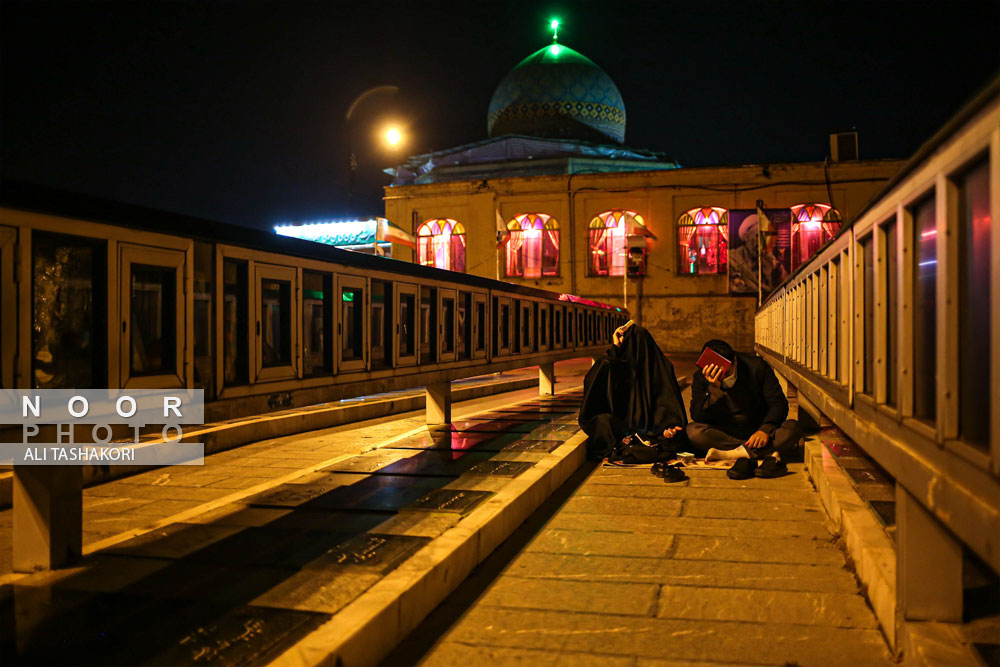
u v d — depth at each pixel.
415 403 10.71
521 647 2.65
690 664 2.49
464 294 6.97
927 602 2.40
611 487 5.17
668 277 28.53
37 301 2.81
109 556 3.26
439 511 3.91
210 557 3.23
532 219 29.97
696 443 5.96
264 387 3.89
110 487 5.41
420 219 30.92
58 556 3.13
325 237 31.70
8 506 4.95
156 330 3.28
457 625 2.86
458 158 36.06
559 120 37.00
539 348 9.79
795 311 6.02
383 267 5.24
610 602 3.06
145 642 2.38
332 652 2.23
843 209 27.14
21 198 2.59
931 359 2.13
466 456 5.53
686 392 12.09
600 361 6.44
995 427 1.55
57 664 2.23
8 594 2.81
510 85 38.12
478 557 3.55
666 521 4.27
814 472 5.03
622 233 28.97
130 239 3.07
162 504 4.88
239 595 2.77
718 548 3.75
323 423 8.75
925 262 2.17
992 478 1.56
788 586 3.20
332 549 3.31
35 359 2.77
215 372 3.54
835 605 2.97
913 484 2.16
